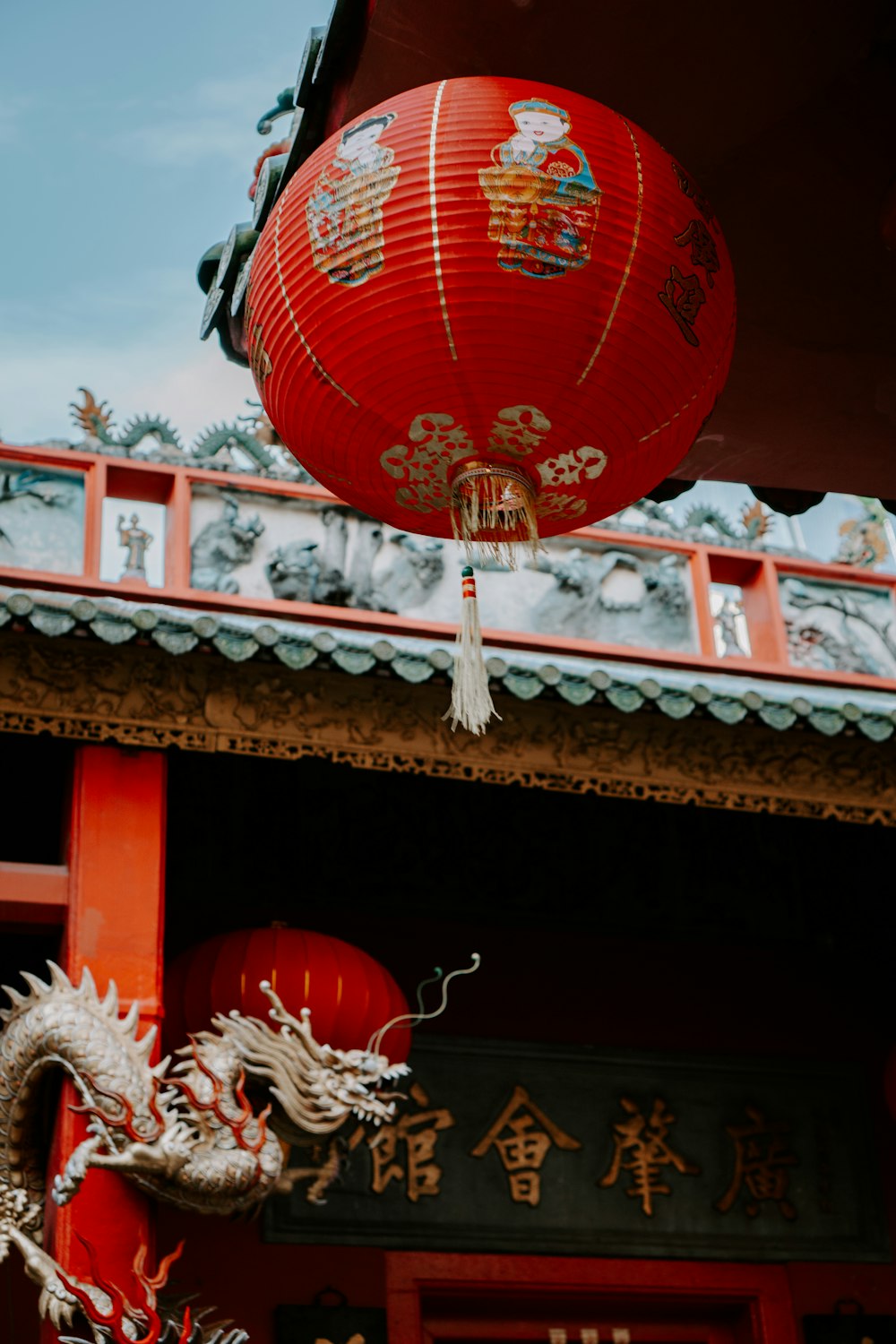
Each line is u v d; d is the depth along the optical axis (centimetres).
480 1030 1245
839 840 1371
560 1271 1195
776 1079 1309
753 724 1062
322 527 1210
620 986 1298
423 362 482
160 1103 849
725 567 1329
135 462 1174
